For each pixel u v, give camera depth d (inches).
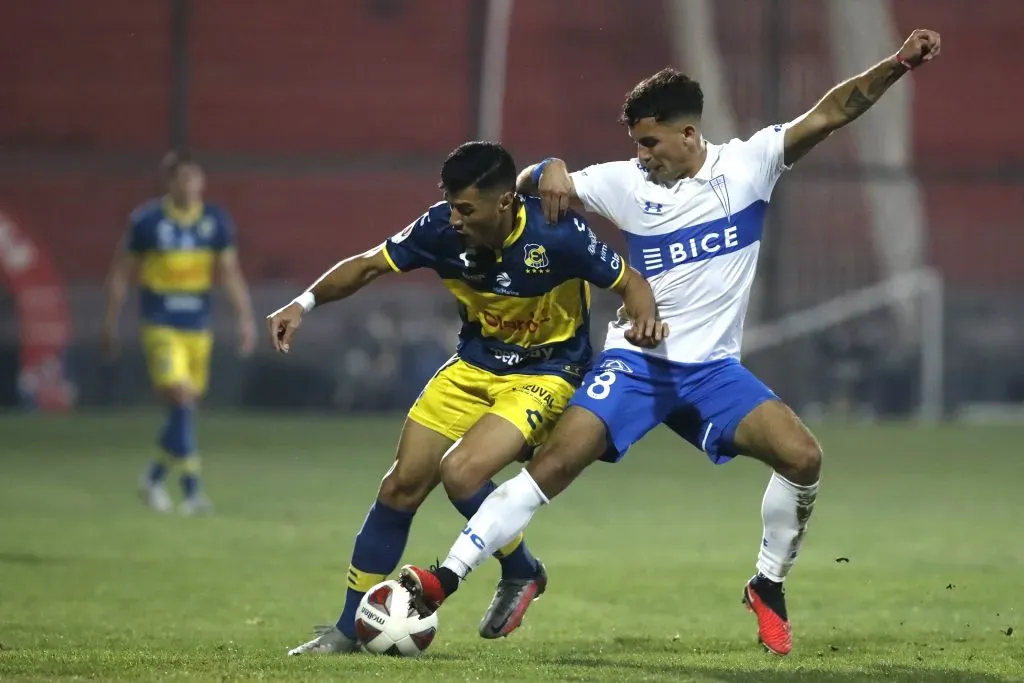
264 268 3390.7
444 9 3570.4
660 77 777.6
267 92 3526.1
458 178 735.7
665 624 923.4
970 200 3427.7
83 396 3006.9
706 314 788.0
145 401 3021.7
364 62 3553.2
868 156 3582.7
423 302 3053.6
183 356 1638.8
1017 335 3181.6
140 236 1632.6
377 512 801.6
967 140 3612.2
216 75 3513.8
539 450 783.7
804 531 788.0
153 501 1615.4
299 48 3540.8
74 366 3006.9
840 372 3120.1
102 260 3280.0
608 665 716.7
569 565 1205.1
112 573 1127.0
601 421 767.7
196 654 735.1
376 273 793.6
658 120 772.6
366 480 1918.1
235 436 2522.1
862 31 3533.5
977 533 1450.5
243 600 1010.7
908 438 2632.9
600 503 1724.9
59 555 1222.9
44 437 2423.7
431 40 3563.0
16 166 3166.8
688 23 3540.8
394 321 3041.3
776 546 786.8
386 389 3029.0
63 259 3262.8
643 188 791.1
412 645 747.4
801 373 3125.0
